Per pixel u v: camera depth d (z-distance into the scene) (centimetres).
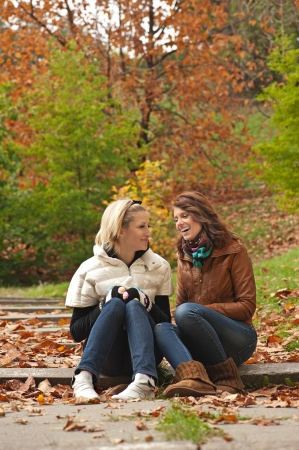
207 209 539
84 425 361
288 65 1644
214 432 330
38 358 671
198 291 539
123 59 2320
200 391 470
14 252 1947
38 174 1961
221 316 516
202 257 531
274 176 1678
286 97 1603
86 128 1864
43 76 1980
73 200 1827
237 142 2698
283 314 817
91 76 2003
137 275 534
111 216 535
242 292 529
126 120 2036
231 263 534
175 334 507
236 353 530
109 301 502
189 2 2234
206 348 508
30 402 475
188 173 2555
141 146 2302
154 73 2361
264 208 2223
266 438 321
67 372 556
